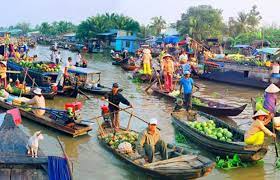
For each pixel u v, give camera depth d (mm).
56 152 12984
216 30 72500
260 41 52406
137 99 22641
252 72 29266
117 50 60688
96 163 12180
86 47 64875
